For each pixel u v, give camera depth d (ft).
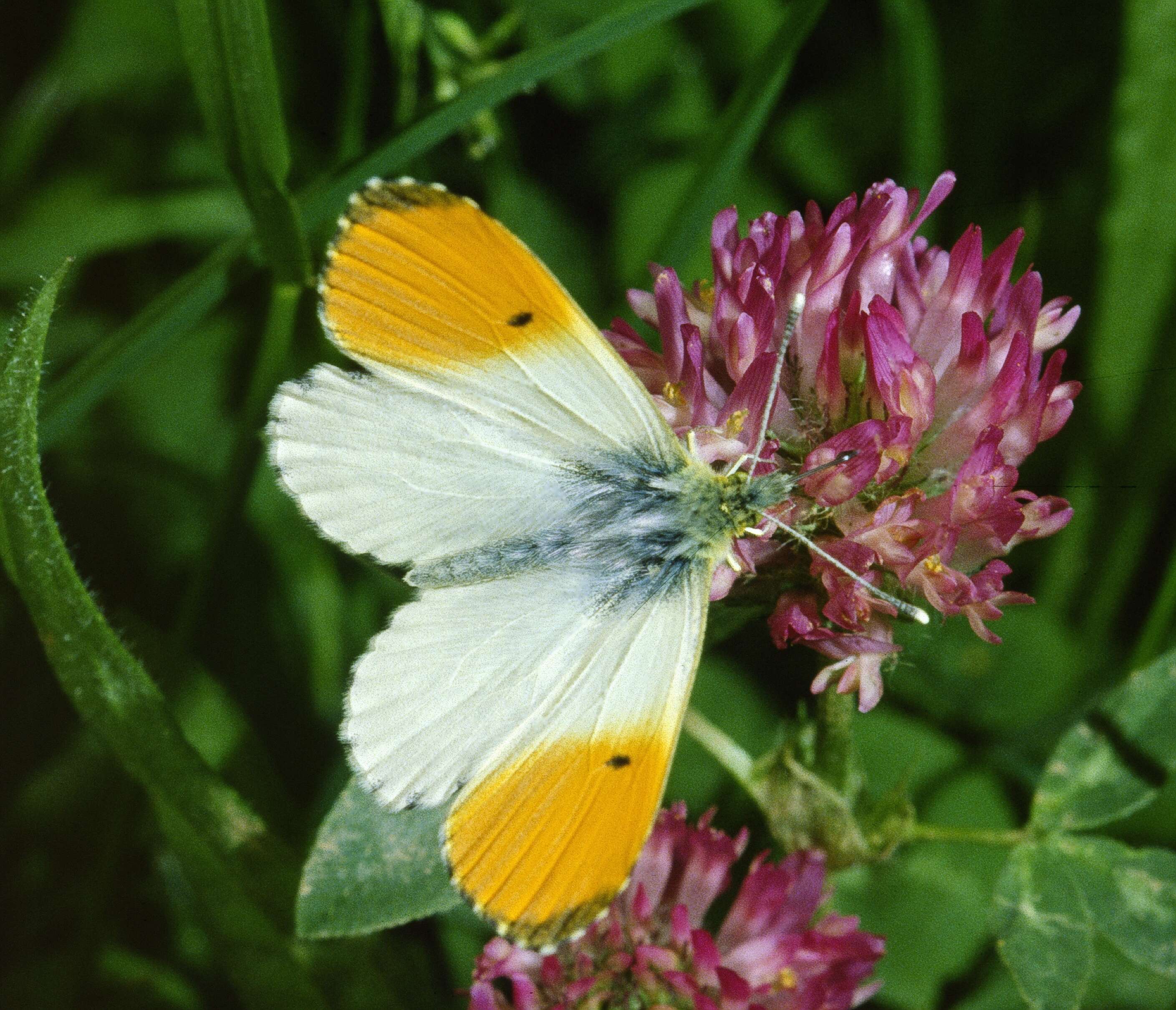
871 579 0.69
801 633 0.68
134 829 0.79
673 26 0.88
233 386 0.87
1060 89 0.85
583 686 0.68
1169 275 0.82
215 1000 0.80
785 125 0.87
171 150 0.88
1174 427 0.82
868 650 0.68
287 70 0.87
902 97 0.85
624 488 0.69
